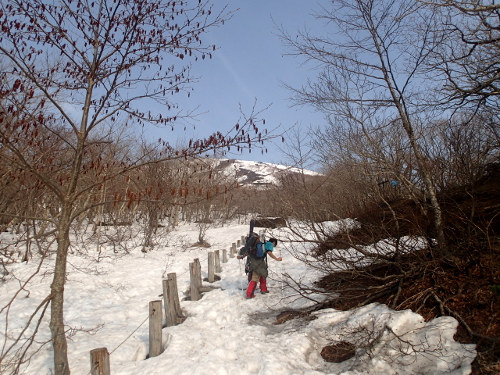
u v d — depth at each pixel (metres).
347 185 7.28
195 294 7.61
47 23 4.06
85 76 4.41
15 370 3.50
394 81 5.39
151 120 4.55
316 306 5.96
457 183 7.44
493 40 4.48
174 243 16.56
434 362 3.70
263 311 6.35
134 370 4.32
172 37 4.49
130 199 3.95
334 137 6.12
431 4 4.16
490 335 3.72
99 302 7.71
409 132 5.45
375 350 4.18
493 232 5.14
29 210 9.66
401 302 5.04
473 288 4.55
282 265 9.62
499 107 5.49
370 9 5.49
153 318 4.89
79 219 13.05
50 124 5.17
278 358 4.29
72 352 4.99
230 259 12.40
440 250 5.14
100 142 4.30
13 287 8.24
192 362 4.36
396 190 7.69
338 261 5.91
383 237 6.00
